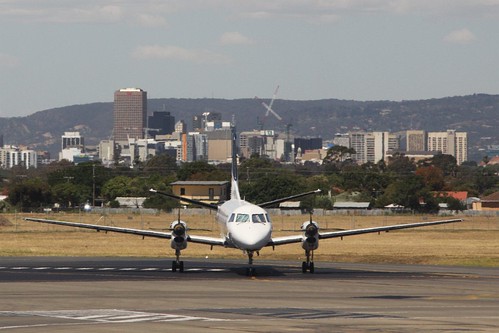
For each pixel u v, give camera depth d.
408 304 107.25
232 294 118.00
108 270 161.12
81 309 101.25
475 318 94.75
